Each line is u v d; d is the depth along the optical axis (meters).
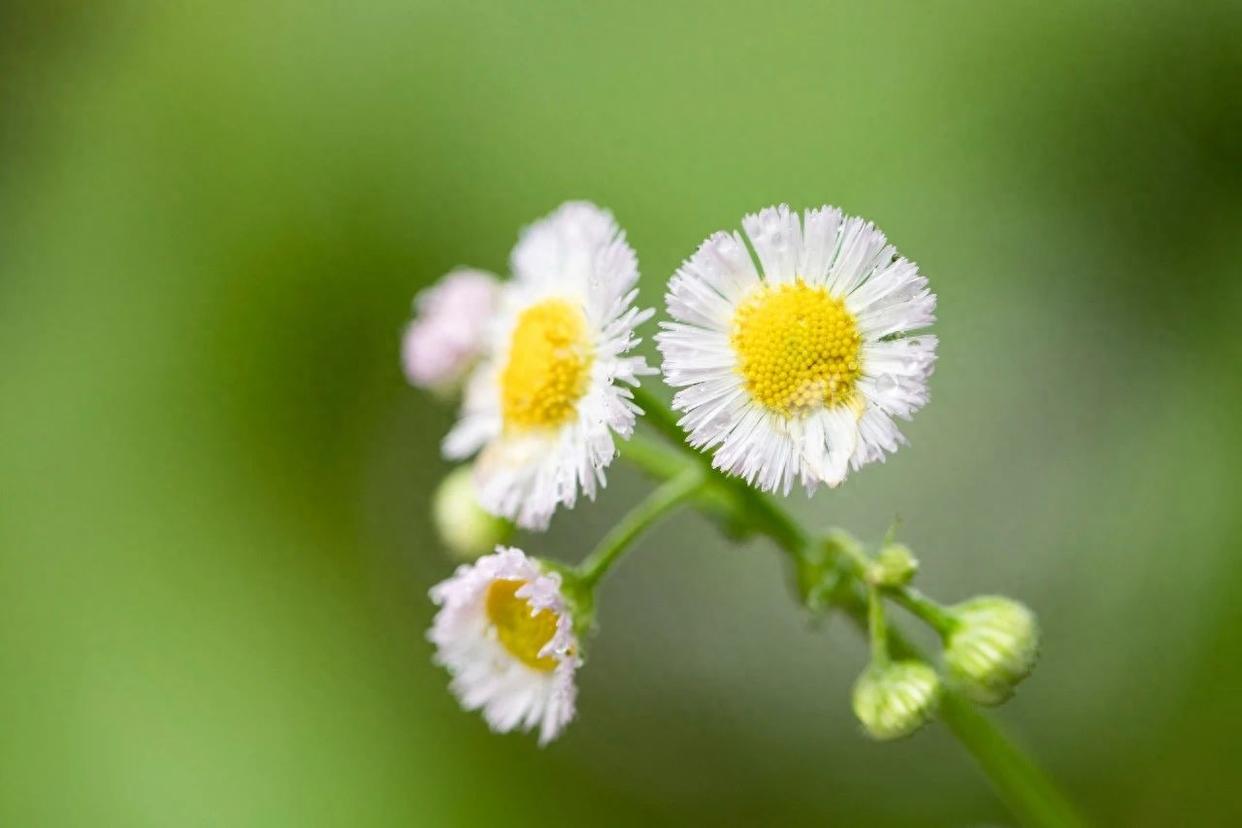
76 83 0.31
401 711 0.29
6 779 0.28
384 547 0.30
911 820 0.29
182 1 0.31
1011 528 0.29
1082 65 0.29
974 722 0.24
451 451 0.25
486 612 0.23
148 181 0.30
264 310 0.30
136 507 0.30
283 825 0.28
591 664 0.30
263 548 0.30
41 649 0.29
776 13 0.29
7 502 0.29
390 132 0.30
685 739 0.30
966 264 0.29
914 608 0.23
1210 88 0.28
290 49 0.30
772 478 0.22
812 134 0.29
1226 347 0.28
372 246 0.30
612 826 0.29
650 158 0.29
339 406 0.30
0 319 0.30
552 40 0.30
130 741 0.29
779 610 0.30
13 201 0.30
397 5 0.30
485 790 0.29
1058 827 0.24
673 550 0.31
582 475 0.23
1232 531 0.28
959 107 0.29
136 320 0.30
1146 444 0.29
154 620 0.29
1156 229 0.29
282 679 0.29
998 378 0.29
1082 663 0.28
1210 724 0.28
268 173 0.30
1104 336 0.29
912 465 0.30
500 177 0.30
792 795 0.29
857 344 0.22
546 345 0.23
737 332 0.22
